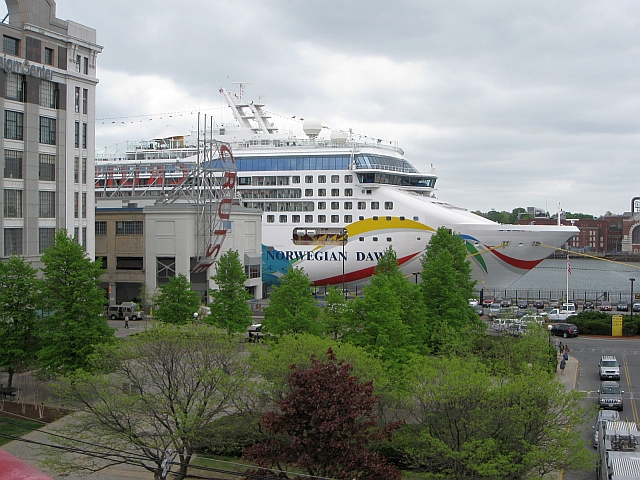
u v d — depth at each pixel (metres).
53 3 65.38
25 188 62.31
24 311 49.38
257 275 96.81
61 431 32.66
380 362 39.00
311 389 27.70
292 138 110.69
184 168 104.44
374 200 97.06
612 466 29.92
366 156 98.75
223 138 117.44
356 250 97.62
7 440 38.78
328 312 55.47
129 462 32.50
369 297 48.28
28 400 47.69
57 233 51.03
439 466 32.22
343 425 26.88
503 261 93.00
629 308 104.44
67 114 67.06
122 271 91.00
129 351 36.75
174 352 36.09
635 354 70.75
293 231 101.06
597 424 40.91
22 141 62.25
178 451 33.44
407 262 95.81
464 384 32.19
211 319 59.22
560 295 149.25
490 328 77.00
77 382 34.66
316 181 99.94
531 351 51.34
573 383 56.53
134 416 36.38
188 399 34.44
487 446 29.97
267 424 27.91
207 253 85.00
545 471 31.45
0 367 51.22
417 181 104.19
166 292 62.78
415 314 54.19
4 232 60.38
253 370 36.03
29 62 62.19
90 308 47.31
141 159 123.00
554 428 32.03
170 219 86.12
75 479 34.31
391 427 30.69
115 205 100.19
